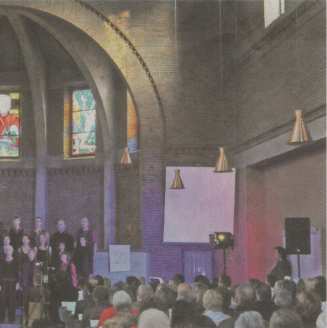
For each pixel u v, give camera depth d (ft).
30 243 72.64
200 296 29.71
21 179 85.92
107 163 81.20
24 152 86.48
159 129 71.61
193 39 71.51
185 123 71.20
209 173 70.18
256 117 64.80
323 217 54.90
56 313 57.93
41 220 81.15
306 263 56.49
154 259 70.69
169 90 71.41
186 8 71.46
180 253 70.85
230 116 70.85
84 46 77.71
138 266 71.00
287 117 58.18
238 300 26.73
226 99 70.95
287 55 58.08
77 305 37.88
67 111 86.63
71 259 73.10
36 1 70.28
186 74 71.46
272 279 42.09
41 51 85.35
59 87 86.48
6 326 62.03
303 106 55.26
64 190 85.15
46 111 86.48
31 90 85.56
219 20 70.54
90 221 83.15
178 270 70.64
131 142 79.87
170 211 70.13
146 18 71.51
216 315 25.00
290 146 57.41
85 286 45.55
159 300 28.37
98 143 83.82
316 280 31.91
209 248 71.00
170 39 71.51
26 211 85.66
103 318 27.84
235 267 68.64
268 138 61.87
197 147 70.95
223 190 69.62
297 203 59.57
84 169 84.07
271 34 60.70
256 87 64.75
